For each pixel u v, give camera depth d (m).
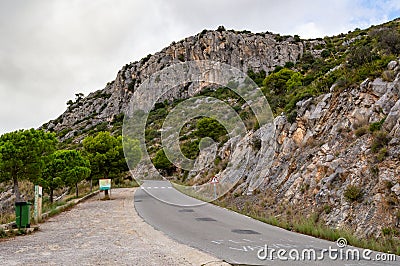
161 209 17.00
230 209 17.16
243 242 9.46
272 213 15.53
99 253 7.94
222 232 11.11
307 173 16.19
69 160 25.45
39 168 20.72
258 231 11.45
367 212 11.82
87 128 85.56
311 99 20.31
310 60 68.62
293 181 16.77
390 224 10.94
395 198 11.57
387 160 13.07
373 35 30.50
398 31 26.78
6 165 19.56
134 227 12.07
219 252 8.11
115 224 12.90
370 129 15.15
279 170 18.81
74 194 29.75
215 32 68.69
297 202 15.27
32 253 8.03
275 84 37.53
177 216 14.88
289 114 21.03
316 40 86.06
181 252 8.06
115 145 28.48
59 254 7.88
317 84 22.34
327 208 13.34
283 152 19.53
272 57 73.81
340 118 17.52
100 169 28.25
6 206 29.38
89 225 12.77
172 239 9.84
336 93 18.91
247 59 69.19
